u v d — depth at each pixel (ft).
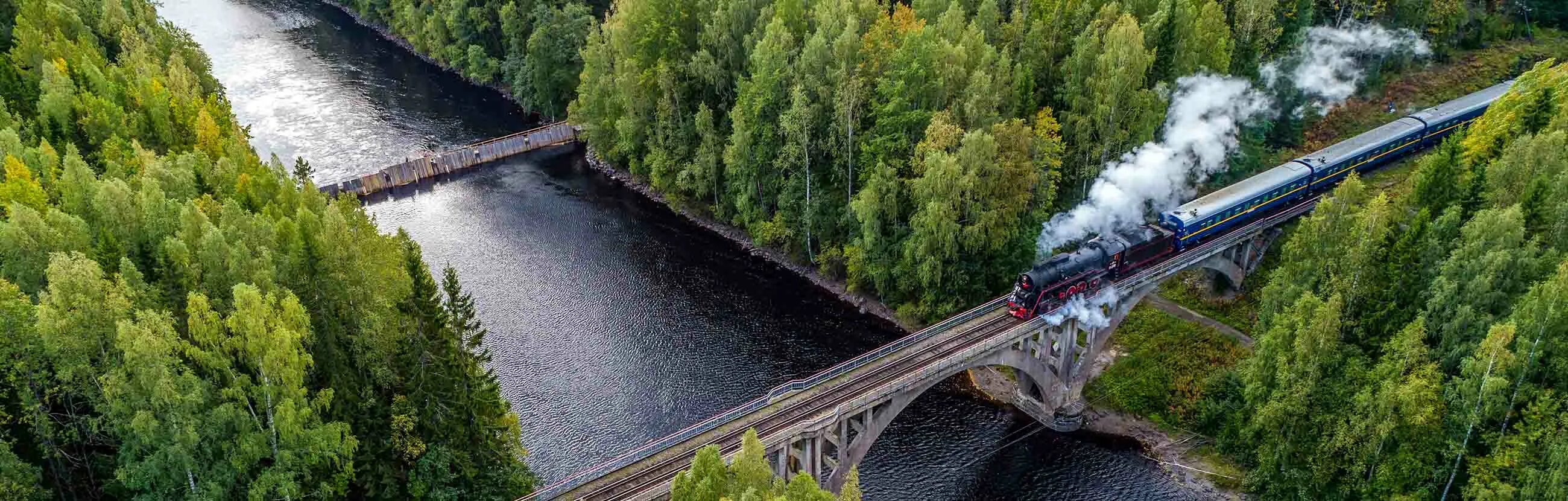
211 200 234.58
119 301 164.55
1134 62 278.67
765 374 277.64
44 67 294.46
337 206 201.67
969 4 334.24
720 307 312.09
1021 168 265.54
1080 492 239.09
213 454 167.43
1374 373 206.59
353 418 193.67
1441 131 334.03
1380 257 225.56
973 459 250.78
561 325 299.38
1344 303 225.15
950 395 274.77
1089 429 261.03
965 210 273.54
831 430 217.56
